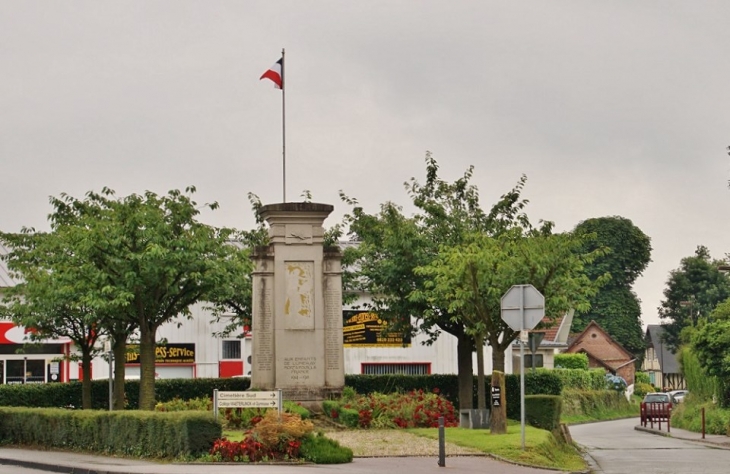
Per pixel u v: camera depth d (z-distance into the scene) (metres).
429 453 23.70
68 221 35.66
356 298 41.28
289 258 32.78
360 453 23.69
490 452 23.56
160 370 55.47
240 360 56.62
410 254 37.38
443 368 58.75
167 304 35.28
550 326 40.34
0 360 52.16
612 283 98.06
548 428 30.64
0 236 36.28
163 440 22.45
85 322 33.59
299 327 32.53
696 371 51.22
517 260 31.00
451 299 33.25
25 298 36.03
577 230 33.16
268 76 36.84
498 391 26.84
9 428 27.45
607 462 26.89
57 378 52.84
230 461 21.53
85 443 24.92
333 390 32.41
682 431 46.19
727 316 46.62
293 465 21.17
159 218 33.06
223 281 34.12
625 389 79.50
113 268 33.00
